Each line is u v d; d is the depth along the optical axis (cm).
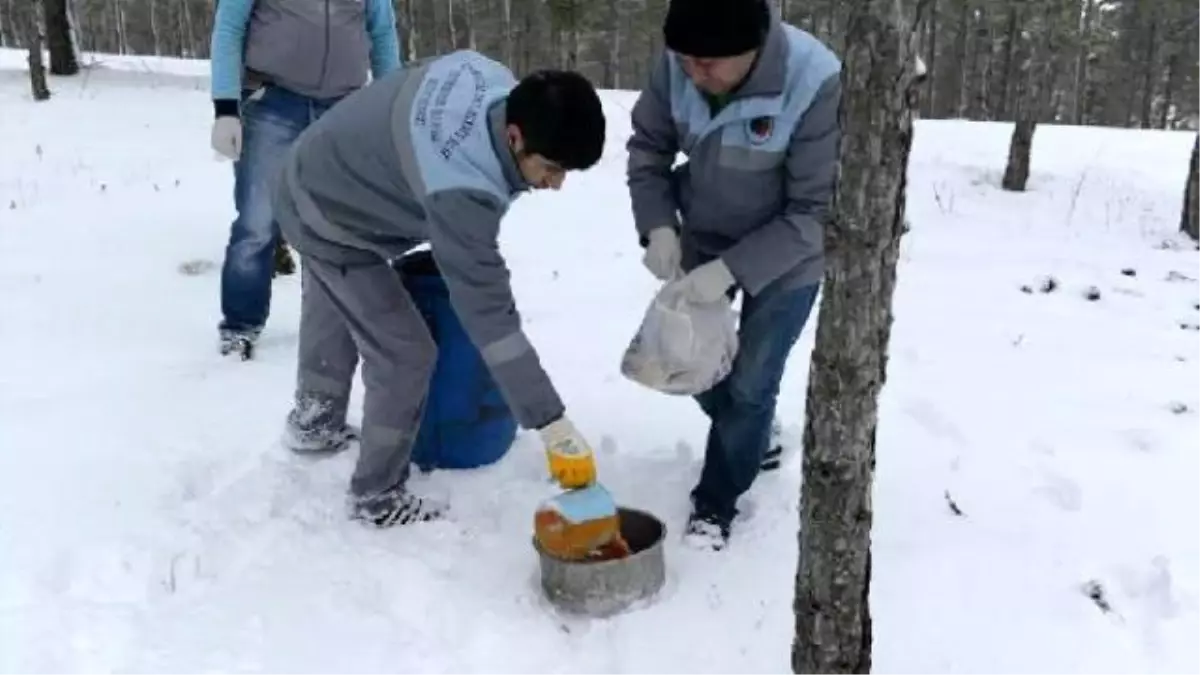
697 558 352
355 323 346
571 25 1672
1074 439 440
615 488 392
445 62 315
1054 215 896
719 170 327
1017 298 641
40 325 529
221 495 377
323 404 397
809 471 252
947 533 370
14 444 404
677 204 359
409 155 301
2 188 848
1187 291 666
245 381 469
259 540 354
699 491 370
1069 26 1059
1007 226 846
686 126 328
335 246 337
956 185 1002
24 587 322
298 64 467
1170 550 361
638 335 339
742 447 352
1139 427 451
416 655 305
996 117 3170
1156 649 315
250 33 468
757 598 332
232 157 462
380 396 349
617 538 327
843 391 240
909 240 783
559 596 321
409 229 334
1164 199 972
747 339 341
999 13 2825
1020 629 321
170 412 436
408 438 357
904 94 219
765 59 304
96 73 1517
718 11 285
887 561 353
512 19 2953
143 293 586
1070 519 380
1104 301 641
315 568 341
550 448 315
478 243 297
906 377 503
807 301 335
